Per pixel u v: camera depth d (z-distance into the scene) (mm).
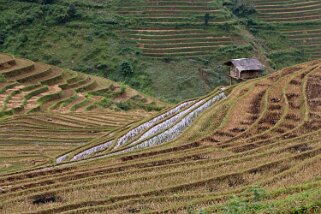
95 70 62938
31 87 49562
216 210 13914
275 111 28297
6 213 16281
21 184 19672
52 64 63969
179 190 17422
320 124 25031
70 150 27656
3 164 28234
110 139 29125
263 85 35312
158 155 22750
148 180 18750
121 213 15023
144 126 31453
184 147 23672
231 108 29797
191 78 60375
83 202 16531
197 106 33375
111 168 20797
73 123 39750
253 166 19375
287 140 22578
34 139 34688
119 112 47219
